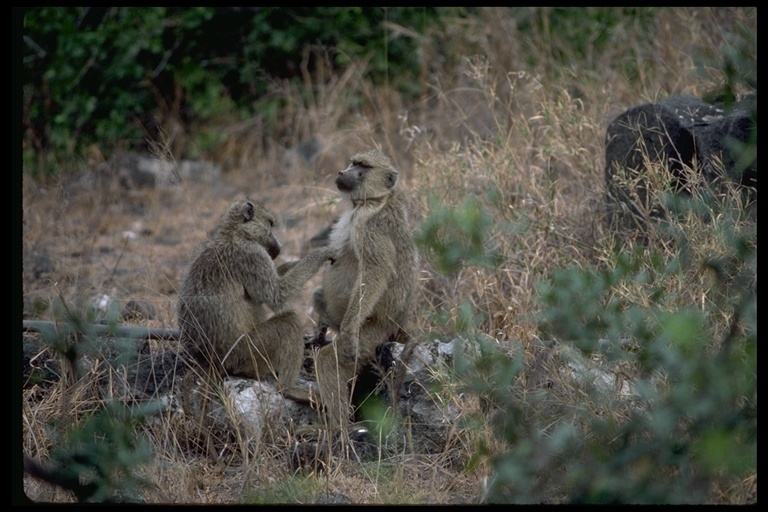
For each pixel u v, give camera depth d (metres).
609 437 6.80
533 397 7.45
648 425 6.73
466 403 8.73
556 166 13.62
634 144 11.80
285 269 10.31
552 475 7.02
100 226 17.77
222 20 23.25
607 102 14.64
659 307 7.80
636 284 8.09
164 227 17.86
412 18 22.33
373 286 9.78
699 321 6.66
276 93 22.50
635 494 6.50
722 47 8.78
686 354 6.50
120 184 20.39
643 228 11.27
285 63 23.33
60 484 7.08
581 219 11.94
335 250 10.25
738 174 10.41
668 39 16.84
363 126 17.58
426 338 9.45
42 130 22.27
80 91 22.69
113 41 22.52
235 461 9.07
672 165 11.36
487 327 10.64
